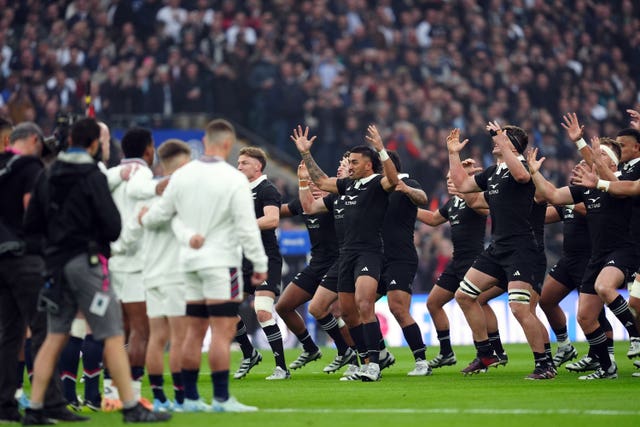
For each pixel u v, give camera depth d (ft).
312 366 157.38
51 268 78.33
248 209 83.20
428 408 88.17
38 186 80.12
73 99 282.15
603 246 118.62
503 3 339.98
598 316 131.03
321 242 134.41
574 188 119.55
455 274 138.92
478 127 296.92
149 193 89.76
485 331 129.18
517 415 81.51
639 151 123.44
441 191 281.33
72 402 94.02
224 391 85.20
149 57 281.33
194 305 84.89
